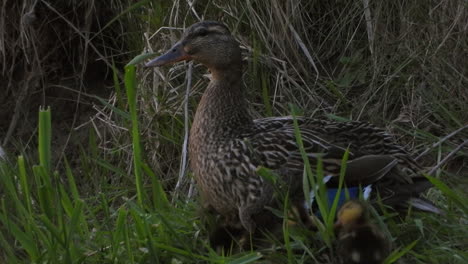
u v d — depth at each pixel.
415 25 11.82
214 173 9.09
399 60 11.77
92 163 11.95
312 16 12.47
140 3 11.46
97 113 12.87
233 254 8.88
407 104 11.55
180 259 8.47
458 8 11.44
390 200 8.80
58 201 8.36
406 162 9.16
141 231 8.65
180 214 9.55
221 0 12.24
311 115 11.54
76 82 14.00
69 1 13.56
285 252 8.62
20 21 13.61
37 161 13.36
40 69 13.77
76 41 13.88
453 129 11.01
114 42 13.39
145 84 11.96
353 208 8.21
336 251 8.36
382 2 12.05
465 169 10.62
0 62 14.09
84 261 8.46
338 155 8.88
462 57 11.51
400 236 8.66
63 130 13.75
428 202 8.82
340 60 12.09
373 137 9.24
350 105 11.72
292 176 8.78
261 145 8.94
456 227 8.68
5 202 8.99
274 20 12.12
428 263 8.33
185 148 10.73
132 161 11.54
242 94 9.45
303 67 12.05
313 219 8.28
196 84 11.66
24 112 13.95
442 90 11.38
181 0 12.26
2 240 8.55
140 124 11.77
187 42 9.65
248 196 8.85
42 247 8.84
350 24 12.27
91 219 10.20
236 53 9.48
